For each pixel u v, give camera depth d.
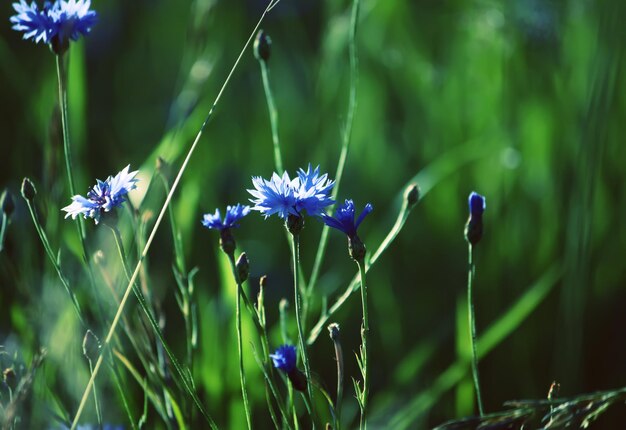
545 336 1.08
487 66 1.27
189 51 1.19
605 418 1.02
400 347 1.09
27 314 0.89
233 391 0.93
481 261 1.13
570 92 1.18
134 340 0.83
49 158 0.94
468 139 1.27
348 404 1.04
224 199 1.32
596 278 1.11
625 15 1.06
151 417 0.94
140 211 0.86
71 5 0.80
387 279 1.12
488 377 1.06
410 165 1.30
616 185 1.14
